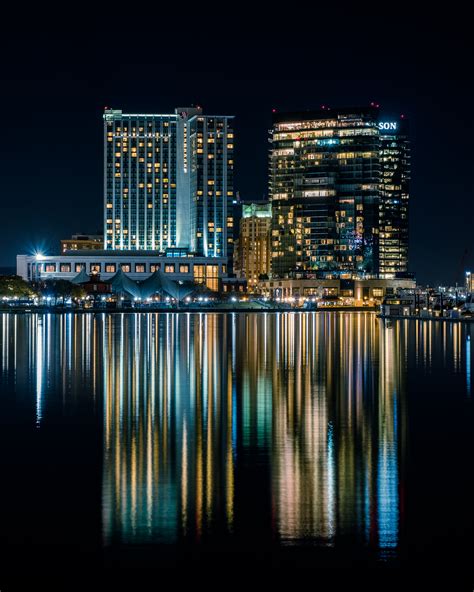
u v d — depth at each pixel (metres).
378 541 24.00
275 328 152.25
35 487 29.12
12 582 21.53
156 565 22.48
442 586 21.34
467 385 58.75
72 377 63.25
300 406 47.84
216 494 28.33
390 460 33.34
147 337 117.12
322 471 31.48
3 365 73.00
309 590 21.16
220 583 21.47
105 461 33.03
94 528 24.94
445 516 26.00
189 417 43.88
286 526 25.17
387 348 97.81
